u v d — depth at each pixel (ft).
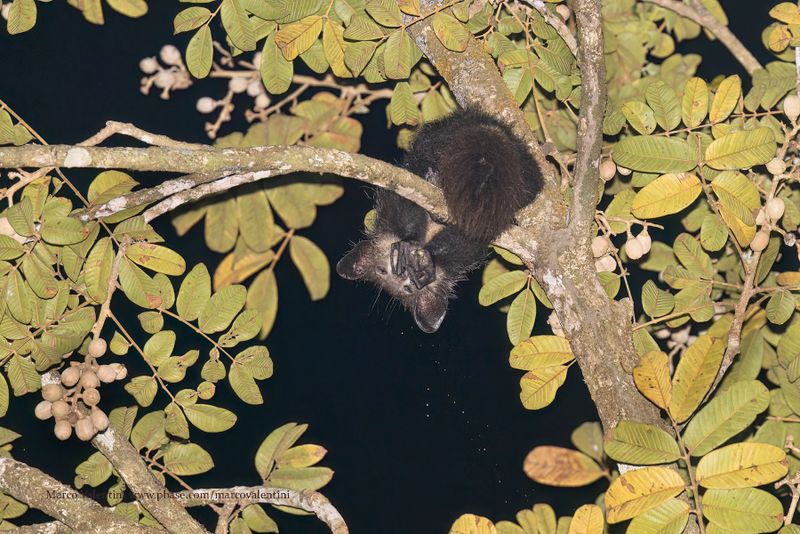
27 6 19.36
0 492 19.02
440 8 18.57
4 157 15.75
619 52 25.66
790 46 20.67
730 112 18.47
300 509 19.53
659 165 17.80
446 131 21.31
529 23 20.53
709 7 26.45
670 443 15.65
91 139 18.04
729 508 15.19
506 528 19.89
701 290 19.66
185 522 18.04
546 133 20.27
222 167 16.76
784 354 18.53
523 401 18.29
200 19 19.27
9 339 17.44
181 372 18.74
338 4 19.10
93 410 17.65
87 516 17.87
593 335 17.78
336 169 17.38
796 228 20.11
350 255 25.20
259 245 23.98
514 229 18.52
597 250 19.13
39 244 17.20
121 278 18.06
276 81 19.79
